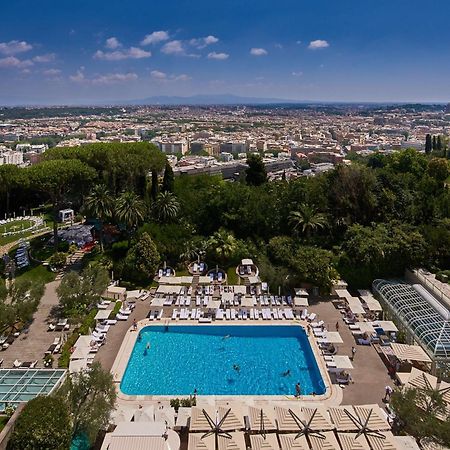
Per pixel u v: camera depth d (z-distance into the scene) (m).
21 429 28.41
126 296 60.69
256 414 34.09
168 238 71.75
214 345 51.72
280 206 75.62
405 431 35.19
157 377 45.12
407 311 53.09
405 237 65.94
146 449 29.58
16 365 44.00
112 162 83.69
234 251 70.56
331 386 42.25
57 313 56.34
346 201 73.94
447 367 41.84
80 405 33.41
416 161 108.00
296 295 61.34
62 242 79.31
